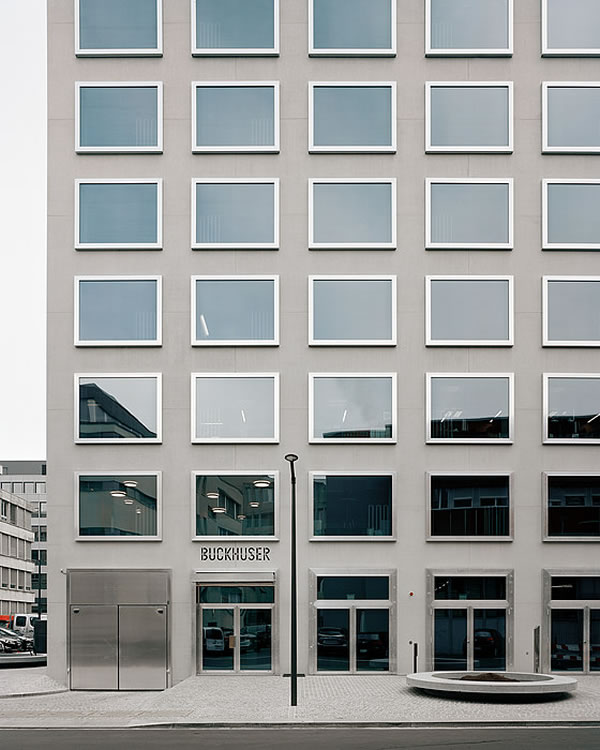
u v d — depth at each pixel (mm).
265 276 31578
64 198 31844
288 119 32156
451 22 32500
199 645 30281
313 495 30828
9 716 22312
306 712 21594
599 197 32062
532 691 22625
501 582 30625
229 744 17531
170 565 30609
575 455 31156
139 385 31297
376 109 32219
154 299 31578
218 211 31875
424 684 23672
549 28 32469
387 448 31094
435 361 31422
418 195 31953
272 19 32375
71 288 31609
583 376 31406
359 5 32531
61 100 32094
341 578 30547
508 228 31859
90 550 30688
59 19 32375
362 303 31625
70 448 31047
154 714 21719
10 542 107062
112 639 30328
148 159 32031
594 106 32312
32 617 74750
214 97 32188
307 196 31906
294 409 31234
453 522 30828
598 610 30547
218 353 31391
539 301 31719
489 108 32250
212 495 30906
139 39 32344
